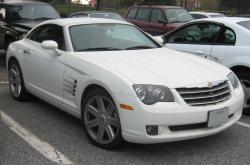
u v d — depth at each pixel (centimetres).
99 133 515
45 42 593
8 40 1095
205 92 489
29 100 735
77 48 588
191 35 764
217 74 528
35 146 524
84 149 516
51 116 651
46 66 620
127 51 590
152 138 462
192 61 568
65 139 550
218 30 722
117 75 488
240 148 533
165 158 496
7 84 873
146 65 522
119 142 494
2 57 1216
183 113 466
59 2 3303
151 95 464
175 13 1559
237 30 696
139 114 460
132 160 487
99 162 479
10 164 470
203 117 478
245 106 674
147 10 1600
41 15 1179
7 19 1145
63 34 613
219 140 560
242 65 671
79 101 546
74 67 555
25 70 694
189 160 492
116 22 671
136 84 470
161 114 459
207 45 727
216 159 497
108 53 571
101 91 503
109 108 497
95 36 614
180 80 486
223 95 513
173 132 473
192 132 480
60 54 593
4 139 543
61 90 587
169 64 536
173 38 795
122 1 3681
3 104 714
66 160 484
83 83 532
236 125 626
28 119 634
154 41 666
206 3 4456
